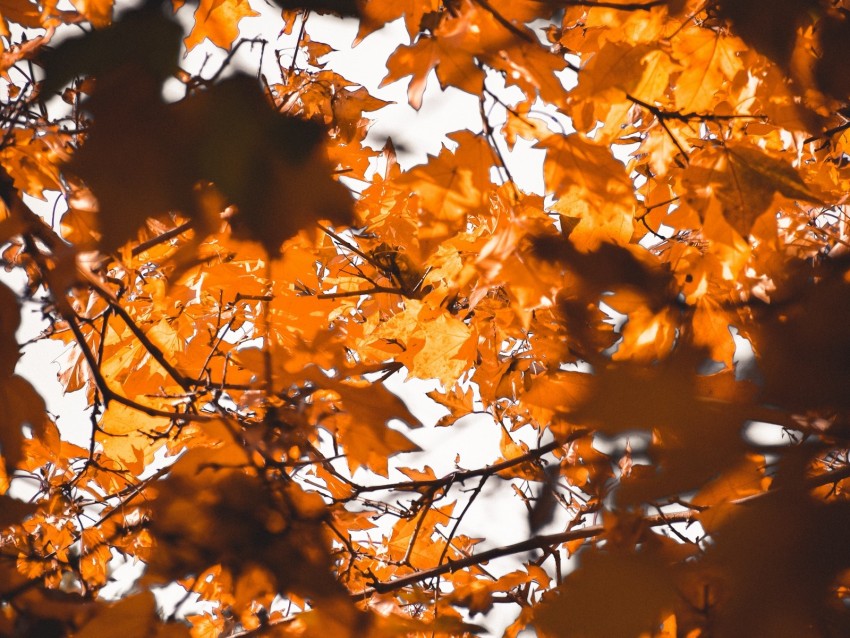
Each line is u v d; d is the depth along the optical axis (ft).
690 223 21.74
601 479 22.11
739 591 15.83
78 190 20.06
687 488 15.05
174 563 20.35
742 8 20.62
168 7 14.38
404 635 20.57
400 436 20.72
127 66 14.06
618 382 15.51
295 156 14.71
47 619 20.27
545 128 21.02
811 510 15.81
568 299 21.58
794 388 16.22
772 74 21.17
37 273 20.57
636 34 21.43
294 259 21.06
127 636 20.25
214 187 14.65
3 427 20.48
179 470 20.42
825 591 15.46
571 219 21.58
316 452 20.99
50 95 14.53
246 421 21.02
